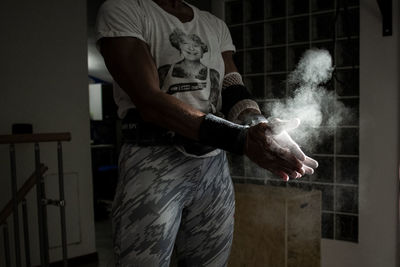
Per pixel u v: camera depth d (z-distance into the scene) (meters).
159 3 0.77
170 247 0.73
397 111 2.37
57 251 3.14
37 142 2.13
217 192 0.81
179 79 0.74
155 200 0.71
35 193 3.01
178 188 0.74
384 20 2.35
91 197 3.37
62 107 3.18
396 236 2.41
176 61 0.74
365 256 2.51
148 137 0.73
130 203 0.71
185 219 0.82
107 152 6.28
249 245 2.24
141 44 0.69
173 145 0.72
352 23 2.49
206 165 0.77
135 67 0.66
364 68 2.45
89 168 3.37
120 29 0.68
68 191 3.22
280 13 2.70
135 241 0.71
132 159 0.73
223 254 0.83
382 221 2.45
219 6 2.92
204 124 0.63
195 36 0.78
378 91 2.42
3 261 2.87
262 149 0.59
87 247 3.33
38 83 3.04
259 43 2.79
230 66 0.89
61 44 3.17
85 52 3.33
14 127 2.79
